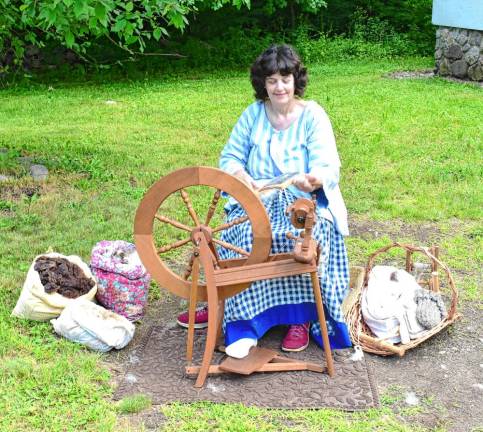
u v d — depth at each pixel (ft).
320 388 10.89
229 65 48.24
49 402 10.40
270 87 11.57
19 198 19.17
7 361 11.33
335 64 48.47
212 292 10.72
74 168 21.80
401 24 56.03
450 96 34.40
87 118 30.53
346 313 12.27
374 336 12.16
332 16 56.08
